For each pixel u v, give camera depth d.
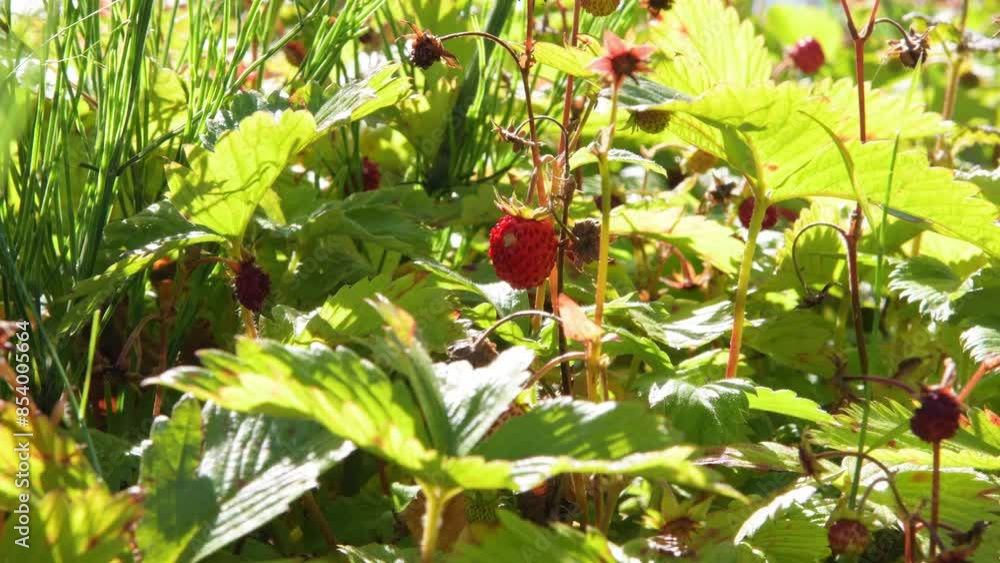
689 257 0.52
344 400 0.31
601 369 0.38
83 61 0.42
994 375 0.43
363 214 0.46
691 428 0.38
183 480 0.33
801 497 0.36
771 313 0.47
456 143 0.51
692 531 0.37
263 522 0.33
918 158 0.38
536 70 0.52
